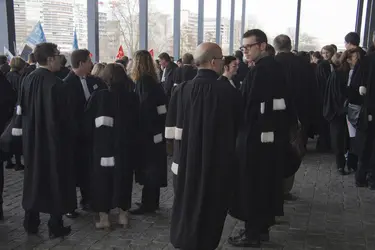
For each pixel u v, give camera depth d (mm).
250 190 3057
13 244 3336
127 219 3709
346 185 4996
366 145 4793
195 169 2510
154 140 3717
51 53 3195
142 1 10758
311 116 5559
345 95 5082
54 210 3250
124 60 6641
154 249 3273
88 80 3957
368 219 3914
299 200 4430
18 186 5004
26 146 3258
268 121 2943
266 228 3316
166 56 7906
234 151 2562
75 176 3619
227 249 3232
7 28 8062
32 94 3178
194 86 2531
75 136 3396
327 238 3479
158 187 3984
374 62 4500
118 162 3438
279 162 3105
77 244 3350
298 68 5234
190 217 2525
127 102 3482
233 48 16656
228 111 2504
